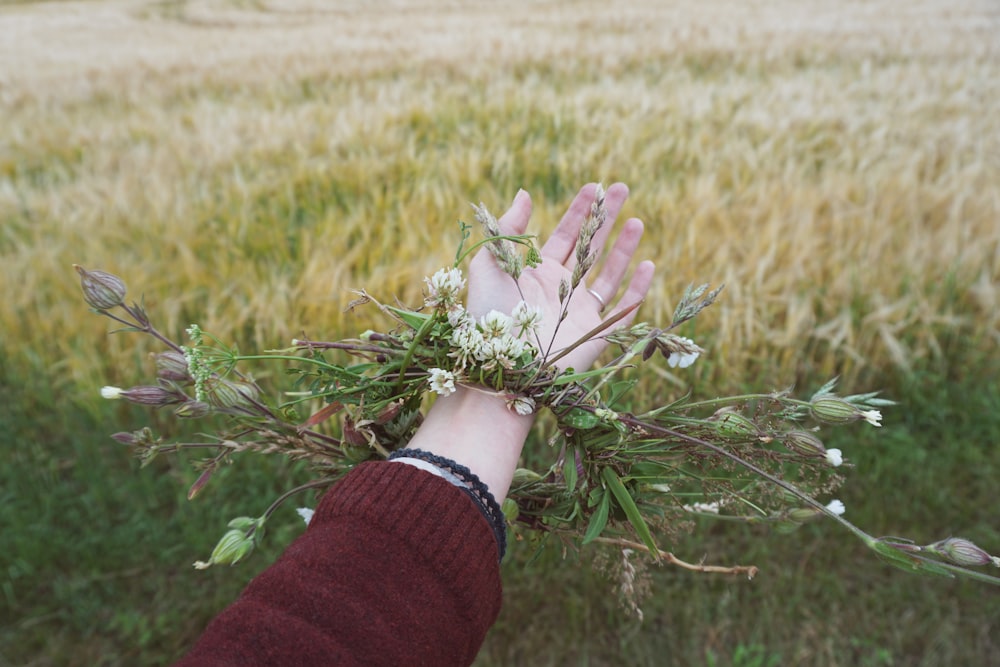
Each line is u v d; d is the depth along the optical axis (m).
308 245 2.83
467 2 5.80
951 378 2.61
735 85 4.29
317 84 4.68
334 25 5.73
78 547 2.20
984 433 2.42
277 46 5.30
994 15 5.30
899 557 0.74
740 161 3.36
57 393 2.66
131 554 2.20
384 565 0.63
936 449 2.37
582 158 3.31
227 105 4.45
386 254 2.72
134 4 6.24
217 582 2.16
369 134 3.69
